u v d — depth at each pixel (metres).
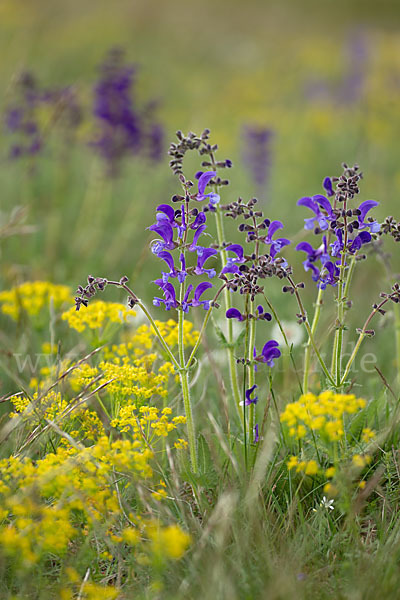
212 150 4.27
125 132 9.16
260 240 3.90
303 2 39.03
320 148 14.77
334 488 3.57
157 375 4.34
